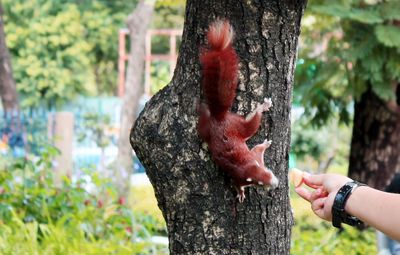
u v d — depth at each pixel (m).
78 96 22.92
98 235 6.12
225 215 2.64
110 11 24.48
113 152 15.20
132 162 12.76
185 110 2.63
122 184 10.48
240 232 2.67
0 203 6.07
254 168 2.38
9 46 22.41
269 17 2.62
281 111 2.68
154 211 8.75
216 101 2.41
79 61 22.95
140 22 13.20
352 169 7.45
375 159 7.27
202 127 2.48
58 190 6.58
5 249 4.94
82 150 14.80
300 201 9.05
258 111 2.45
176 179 2.63
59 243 5.11
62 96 22.52
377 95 6.78
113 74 25.36
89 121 16.30
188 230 2.67
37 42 22.55
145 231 6.14
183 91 2.65
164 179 2.66
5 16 22.72
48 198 6.37
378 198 2.20
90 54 24.09
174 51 21.52
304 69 7.14
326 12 6.41
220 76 2.39
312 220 8.65
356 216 2.25
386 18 6.41
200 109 2.51
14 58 22.55
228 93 2.40
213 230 2.65
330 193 2.35
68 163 8.95
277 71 2.65
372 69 6.56
